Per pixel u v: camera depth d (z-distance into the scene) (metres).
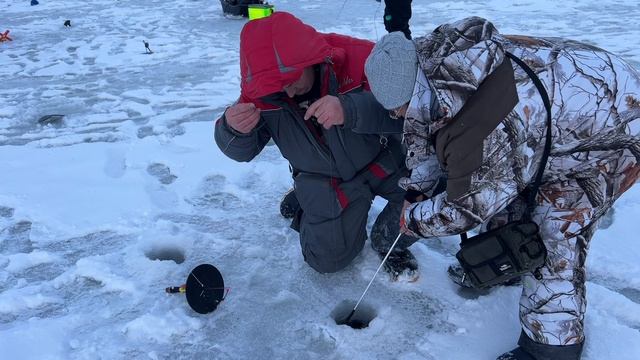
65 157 4.09
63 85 5.83
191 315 2.50
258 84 2.06
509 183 1.73
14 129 4.68
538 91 1.63
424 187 2.19
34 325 2.44
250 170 3.81
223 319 2.49
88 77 6.11
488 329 2.37
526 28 7.23
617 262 2.74
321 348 2.32
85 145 4.30
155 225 3.17
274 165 3.86
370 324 2.41
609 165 1.86
